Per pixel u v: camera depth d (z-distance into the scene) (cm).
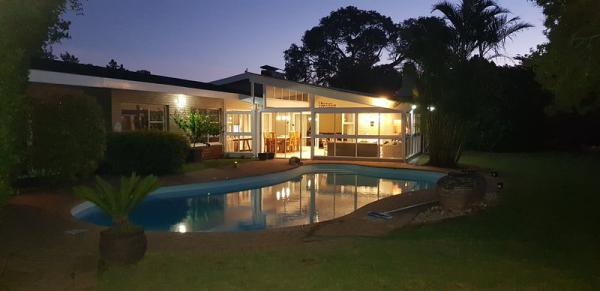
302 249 616
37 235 707
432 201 1031
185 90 1727
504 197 1077
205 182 1353
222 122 2189
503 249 609
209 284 466
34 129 1072
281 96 2134
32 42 743
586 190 1185
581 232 725
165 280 479
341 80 4306
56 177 1111
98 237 704
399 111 1973
